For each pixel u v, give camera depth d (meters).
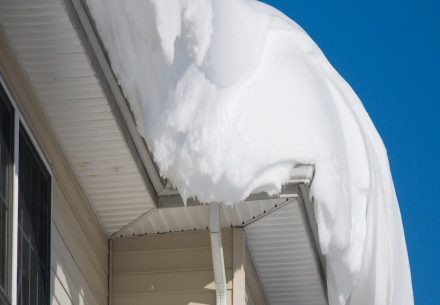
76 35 8.09
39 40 8.13
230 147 8.54
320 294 10.55
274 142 8.70
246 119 8.62
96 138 8.98
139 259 10.10
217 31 8.41
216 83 8.54
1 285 7.49
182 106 8.39
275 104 8.80
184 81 8.40
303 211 9.52
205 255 10.06
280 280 10.45
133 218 9.88
